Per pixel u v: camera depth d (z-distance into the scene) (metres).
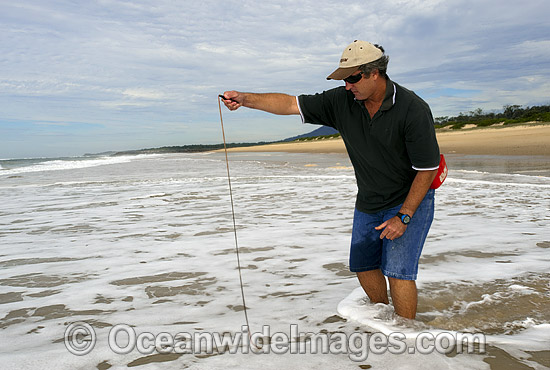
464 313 2.77
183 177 14.09
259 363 2.13
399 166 2.50
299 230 5.51
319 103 2.70
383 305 2.88
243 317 2.79
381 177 2.57
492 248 4.39
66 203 8.66
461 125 67.50
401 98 2.35
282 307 2.96
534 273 3.57
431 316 2.73
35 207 8.21
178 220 6.47
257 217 6.51
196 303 3.09
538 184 9.38
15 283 3.65
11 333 2.61
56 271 3.98
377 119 2.40
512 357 2.16
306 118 2.74
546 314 2.74
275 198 8.54
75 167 23.48
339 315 2.79
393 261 2.55
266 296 3.20
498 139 28.25
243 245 4.80
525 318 2.68
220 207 7.62
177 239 5.20
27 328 2.69
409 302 2.57
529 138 26.77
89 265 4.16
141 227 6.01
